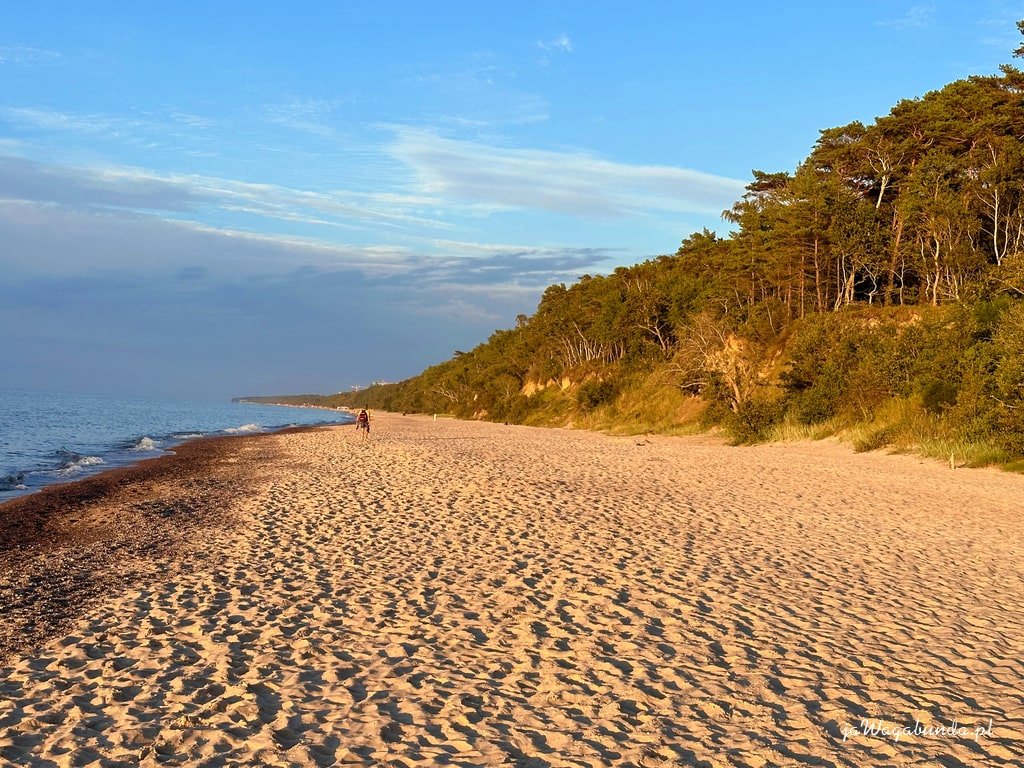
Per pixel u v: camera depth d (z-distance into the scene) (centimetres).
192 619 768
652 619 764
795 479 2006
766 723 517
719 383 4178
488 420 9750
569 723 514
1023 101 4231
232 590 885
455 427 6869
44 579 975
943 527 1332
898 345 3075
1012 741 491
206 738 483
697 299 6238
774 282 5162
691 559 1041
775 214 5447
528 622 751
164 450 3766
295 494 1741
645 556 1054
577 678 599
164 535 1292
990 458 2289
